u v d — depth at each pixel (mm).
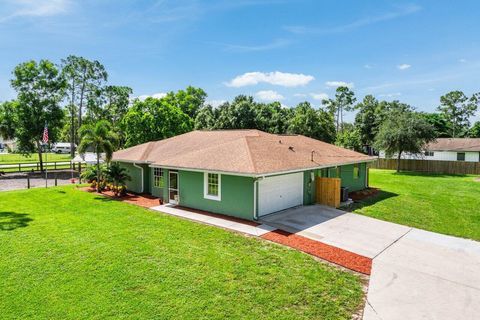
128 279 7398
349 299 6676
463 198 18547
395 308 6371
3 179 27953
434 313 6219
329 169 17797
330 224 12391
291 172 14000
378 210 15164
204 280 7375
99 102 40094
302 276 7668
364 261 8734
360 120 55156
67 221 12383
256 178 12422
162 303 6383
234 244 9828
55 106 34750
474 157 40875
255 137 17422
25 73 32625
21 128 33094
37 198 17047
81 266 8102
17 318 5848
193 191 14766
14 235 10578
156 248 9398
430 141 34281
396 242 10461
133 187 19734
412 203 17016
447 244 10438
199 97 62188
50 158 56438
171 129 35594
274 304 6402
